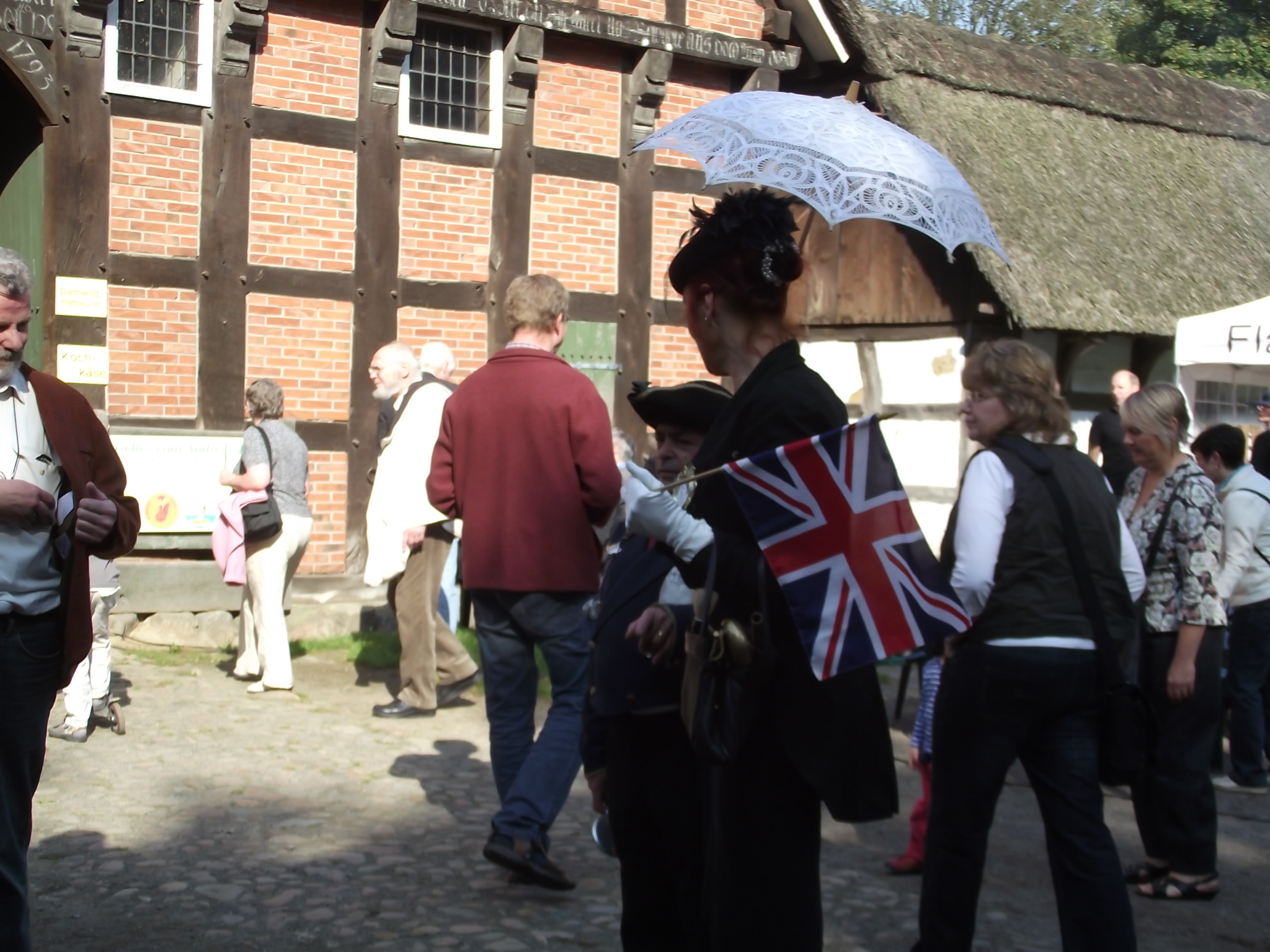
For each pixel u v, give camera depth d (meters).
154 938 3.84
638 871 3.16
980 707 3.33
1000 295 11.49
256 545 7.35
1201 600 4.59
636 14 10.78
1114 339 13.30
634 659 3.07
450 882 4.42
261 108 9.28
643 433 10.96
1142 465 4.88
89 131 8.66
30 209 8.72
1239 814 5.88
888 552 2.48
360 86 9.66
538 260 10.45
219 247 9.14
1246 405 11.52
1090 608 3.31
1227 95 16.52
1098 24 29.67
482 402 4.54
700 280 2.71
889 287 13.15
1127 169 14.22
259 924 3.98
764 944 2.54
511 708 4.58
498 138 10.23
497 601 4.52
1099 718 3.33
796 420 2.55
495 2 9.91
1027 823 5.54
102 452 3.35
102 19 8.62
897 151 3.12
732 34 11.25
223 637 8.97
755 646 2.47
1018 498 3.32
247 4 8.95
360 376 9.70
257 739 6.27
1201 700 4.65
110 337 8.80
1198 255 13.45
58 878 4.32
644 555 3.21
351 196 9.64
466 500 4.55
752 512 2.47
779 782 2.54
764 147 3.03
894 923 4.22
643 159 10.88
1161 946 4.19
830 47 11.95
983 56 14.30
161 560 8.96
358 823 5.04
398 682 7.81
